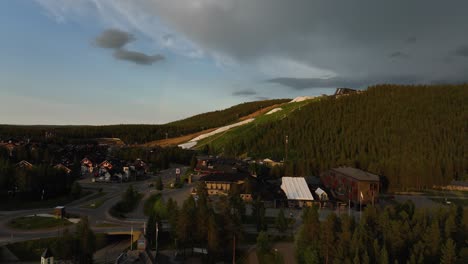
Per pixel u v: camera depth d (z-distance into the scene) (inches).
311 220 3144.7
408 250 2851.9
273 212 4758.9
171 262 3152.1
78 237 3051.2
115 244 3627.0
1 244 3221.0
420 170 6609.3
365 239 2839.6
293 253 3358.8
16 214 4301.2
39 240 3351.4
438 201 5615.2
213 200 5167.3
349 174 5433.1
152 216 3627.0
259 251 3417.8
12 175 5226.4
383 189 6530.5
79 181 7027.6
